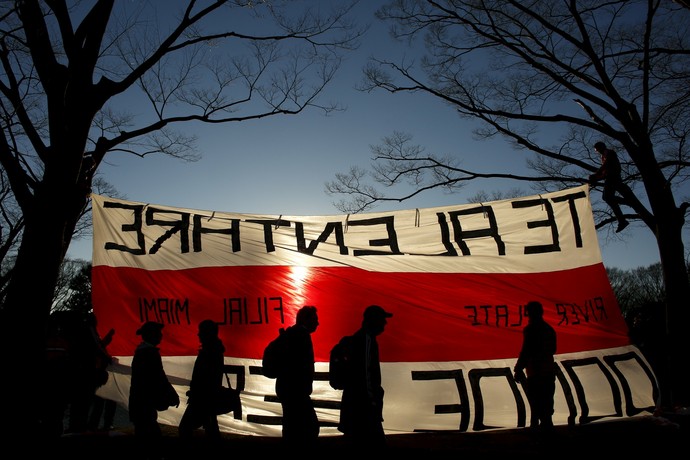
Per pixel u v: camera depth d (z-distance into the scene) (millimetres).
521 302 9250
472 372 8844
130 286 8914
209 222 9477
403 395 8688
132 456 6883
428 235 9680
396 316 9086
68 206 7641
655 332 10938
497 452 7172
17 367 7012
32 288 7270
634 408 8664
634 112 12445
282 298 9125
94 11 8219
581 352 8953
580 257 9477
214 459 6883
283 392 6219
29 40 8250
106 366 8297
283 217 9672
